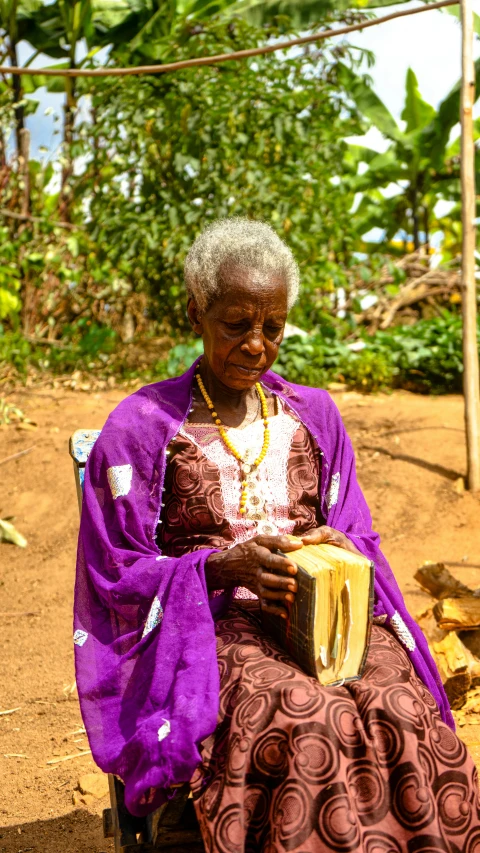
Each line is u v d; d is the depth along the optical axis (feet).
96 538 6.79
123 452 6.95
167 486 7.16
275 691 5.65
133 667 6.40
